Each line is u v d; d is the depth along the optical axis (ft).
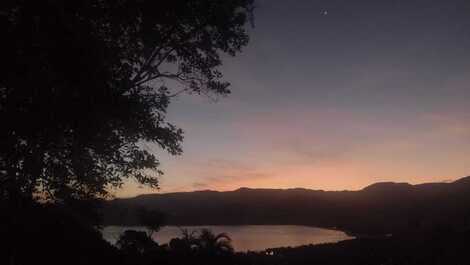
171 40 58.65
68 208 53.11
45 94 37.70
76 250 64.03
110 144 51.62
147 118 54.60
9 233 47.09
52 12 37.37
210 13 58.75
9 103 36.68
